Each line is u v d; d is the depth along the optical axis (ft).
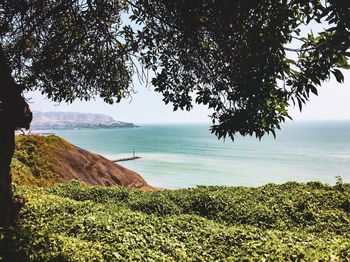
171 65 27.50
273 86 19.07
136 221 46.32
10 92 27.73
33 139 104.83
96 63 32.35
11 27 29.09
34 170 91.40
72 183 83.92
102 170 121.29
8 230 30.09
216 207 63.10
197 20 21.06
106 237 38.34
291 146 653.71
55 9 28.48
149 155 475.31
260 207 62.13
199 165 359.46
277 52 18.56
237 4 18.53
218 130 19.97
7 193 30.14
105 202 69.36
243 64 19.60
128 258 33.42
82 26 29.89
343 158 440.86
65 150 112.98
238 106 20.34
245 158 436.35
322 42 17.02
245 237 42.22
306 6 15.67
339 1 13.60
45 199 54.13
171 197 69.77
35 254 28.84
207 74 24.67
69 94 35.22
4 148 28.81
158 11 24.72
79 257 31.17
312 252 33.88
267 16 18.65
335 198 65.77
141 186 131.85
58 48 30.37
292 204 63.46
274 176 289.94
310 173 311.68
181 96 27.40
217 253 38.24
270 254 35.01
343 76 16.44
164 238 41.32
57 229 40.88
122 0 33.99
